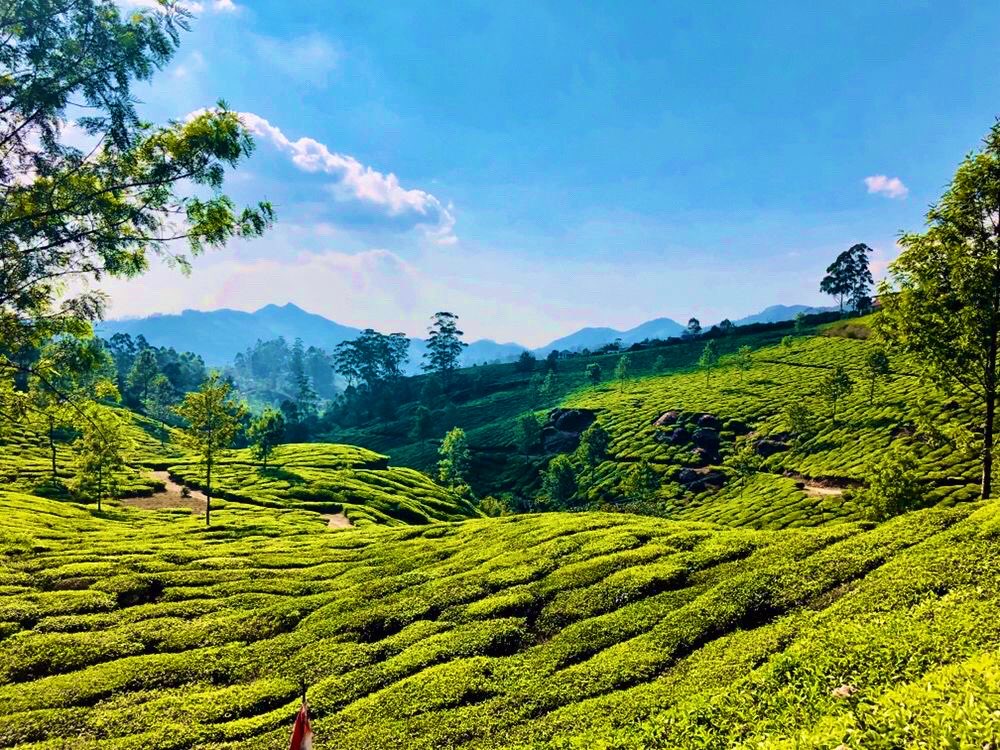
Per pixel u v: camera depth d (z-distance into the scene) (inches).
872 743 407.2
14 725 842.2
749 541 1199.6
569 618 1029.2
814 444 4165.8
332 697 885.8
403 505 3412.9
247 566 1601.9
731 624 882.1
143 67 639.8
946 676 475.2
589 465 4852.4
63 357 728.3
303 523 2667.3
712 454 4672.7
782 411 4970.5
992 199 1136.2
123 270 725.9
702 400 5713.6
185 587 1414.9
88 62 615.5
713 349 6865.2
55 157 650.8
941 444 1398.9
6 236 617.0
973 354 1211.9
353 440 7824.8
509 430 6604.3
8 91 591.8
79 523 2295.8
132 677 983.0
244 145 700.0
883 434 3850.9
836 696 531.8
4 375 713.6
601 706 719.1
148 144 661.9
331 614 1196.5
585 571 1184.8
